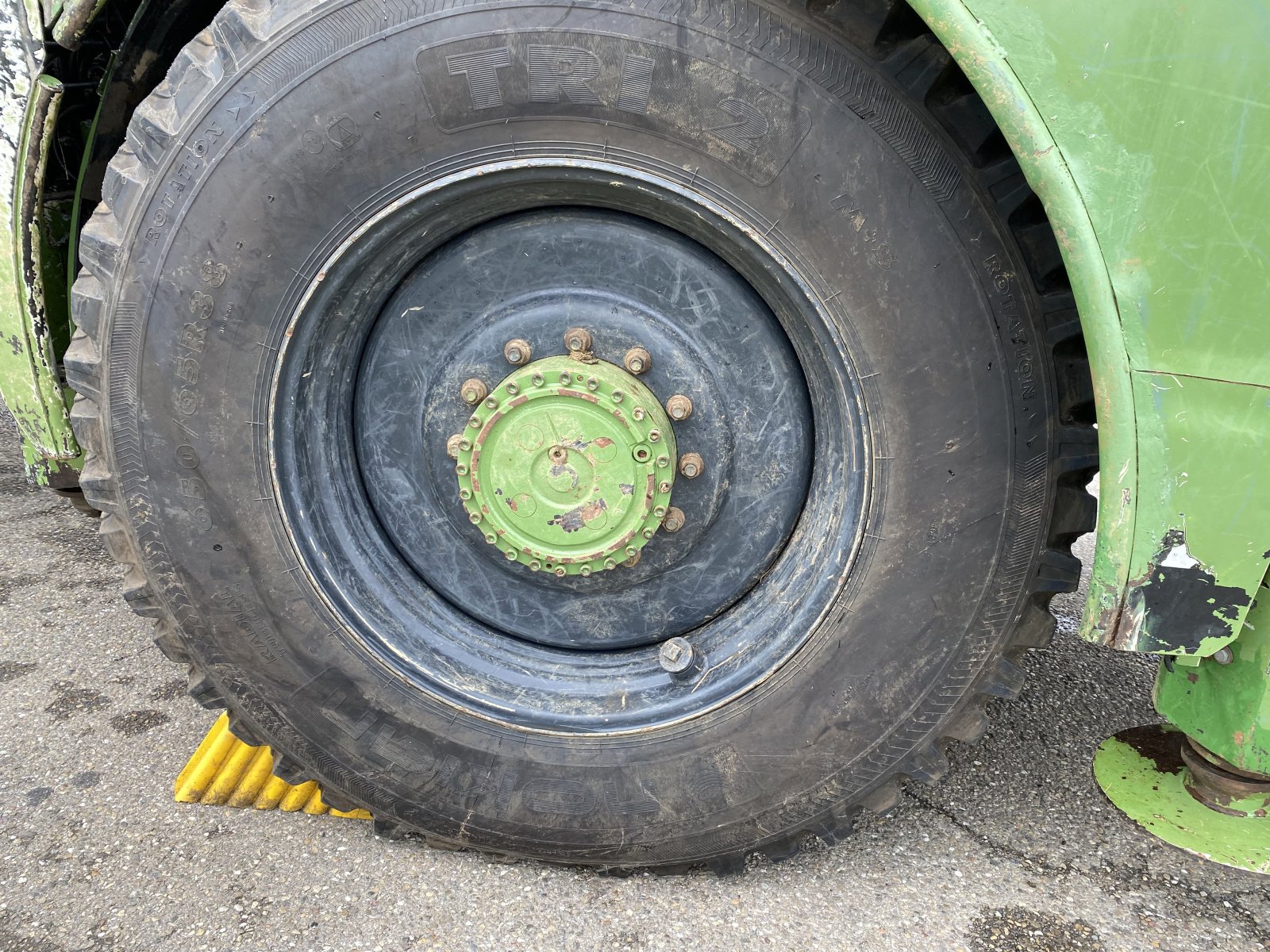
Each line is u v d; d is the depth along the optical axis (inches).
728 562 71.3
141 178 59.5
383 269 63.7
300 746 73.2
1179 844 79.1
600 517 66.8
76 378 63.7
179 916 71.1
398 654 69.6
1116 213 48.9
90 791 85.9
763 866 77.4
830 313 58.8
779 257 58.1
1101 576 56.0
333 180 58.3
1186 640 57.2
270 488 65.1
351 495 71.1
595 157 57.3
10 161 71.2
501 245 65.4
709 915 71.9
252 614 68.4
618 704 70.7
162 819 82.1
